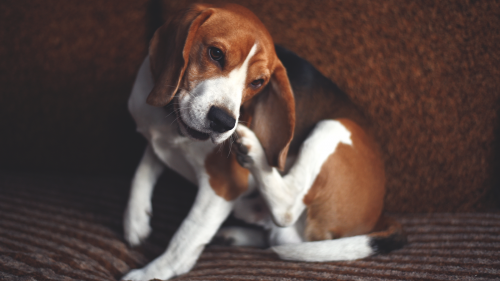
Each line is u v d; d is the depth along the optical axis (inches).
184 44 54.2
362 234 75.5
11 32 96.5
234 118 55.3
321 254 67.2
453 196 93.5
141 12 96.1
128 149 103.7
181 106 57.1
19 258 59.1
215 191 68.6
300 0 92.6
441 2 86.6
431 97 90.6
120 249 71.6
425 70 89.9
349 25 91.7
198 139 58.4
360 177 73.1
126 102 99.8
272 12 93.4
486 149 90.7
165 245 76.0
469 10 85.7
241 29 57.0
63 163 104.0
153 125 68.1
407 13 88.6
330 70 94.2
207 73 56.1
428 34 88.4
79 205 87.7
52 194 92.0
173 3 92.5
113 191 96.8
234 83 57.0
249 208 76.5
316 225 72.7
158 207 91.0
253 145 65.9
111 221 81.4
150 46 59.4
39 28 96.4
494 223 86.8
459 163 91.9
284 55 82.4
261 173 67.5
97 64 98.7
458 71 88.6
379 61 91.7
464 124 90.4
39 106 100.6
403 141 93.6
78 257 65.0
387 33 90.3
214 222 68.4
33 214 80.4
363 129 81.7
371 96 93.6
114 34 97.2
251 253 73.9
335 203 71.7
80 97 100.2
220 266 67.9
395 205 95.5
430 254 72.0
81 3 95.6
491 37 86.0
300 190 70.1
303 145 72.6
